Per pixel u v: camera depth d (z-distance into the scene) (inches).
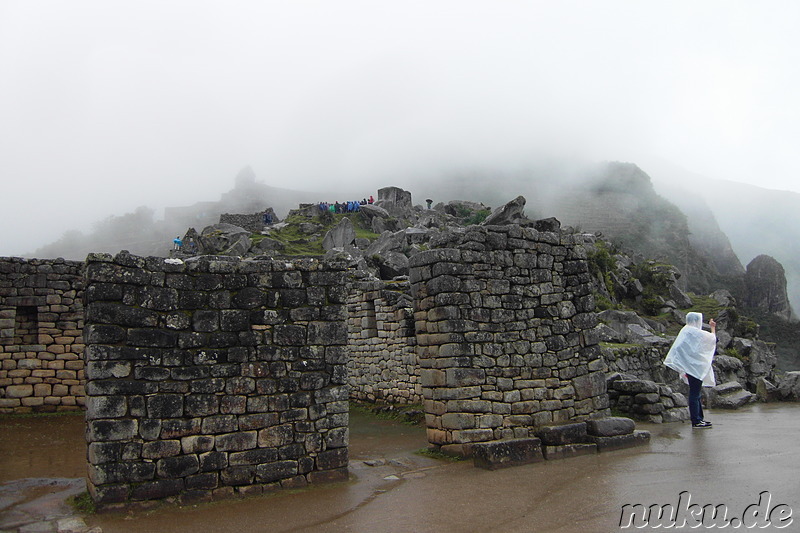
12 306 621.3
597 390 511.8
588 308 522.9
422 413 609.6
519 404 465.7
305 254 1702.8
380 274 1331.2
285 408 356.2
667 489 326.3
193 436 326.0
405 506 315.3
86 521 286.2
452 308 450.0
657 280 1448.1
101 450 301.1
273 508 314.2
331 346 377.7
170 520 293.1
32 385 620.7
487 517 293.0
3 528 273.4
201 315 339.9
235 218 2119.8
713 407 669.9
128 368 314.5
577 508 301.1
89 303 312.5
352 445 509.0
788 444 436.8
